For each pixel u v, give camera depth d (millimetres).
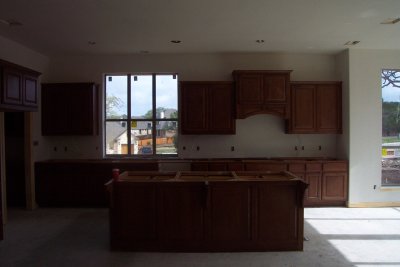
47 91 5773
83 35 4781
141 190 3676
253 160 5684
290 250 3666
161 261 3377
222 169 5551
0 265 3244
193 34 4766
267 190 3688
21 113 5594
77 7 3664
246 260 3406
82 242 3912
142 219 3674
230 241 3680
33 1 3471
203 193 3639
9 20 4098
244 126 6078
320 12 3842
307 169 5551
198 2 3527
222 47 5551
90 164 5582
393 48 5539
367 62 5574
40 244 3840
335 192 5578
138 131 6203
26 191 5484
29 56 5504
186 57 6062
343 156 5781
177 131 6145
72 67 6090
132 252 3635
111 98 6207
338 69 5965
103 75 6121
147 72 6105
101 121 6086
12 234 4195
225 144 6078
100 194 5594
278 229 3682
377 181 5590
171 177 4102
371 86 5574
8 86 3967
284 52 5902
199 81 5762
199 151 6074
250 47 5551
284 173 4223
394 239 3982
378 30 4555
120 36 4848
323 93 5785
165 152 6172
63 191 5602
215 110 5734
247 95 5598
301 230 3674
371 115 5578
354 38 4961
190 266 3252
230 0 3477
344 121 5727
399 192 5594
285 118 5695
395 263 3297
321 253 3576
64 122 5777
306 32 4664
